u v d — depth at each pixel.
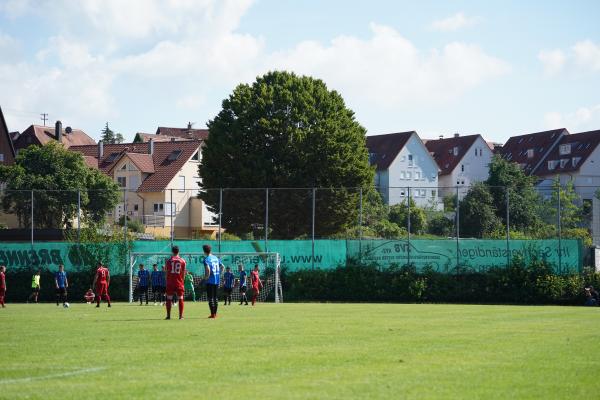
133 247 52.59
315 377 12.97
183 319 27.23
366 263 52.38
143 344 17.80
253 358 15.27
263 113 73.50
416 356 15.70
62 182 82.81
